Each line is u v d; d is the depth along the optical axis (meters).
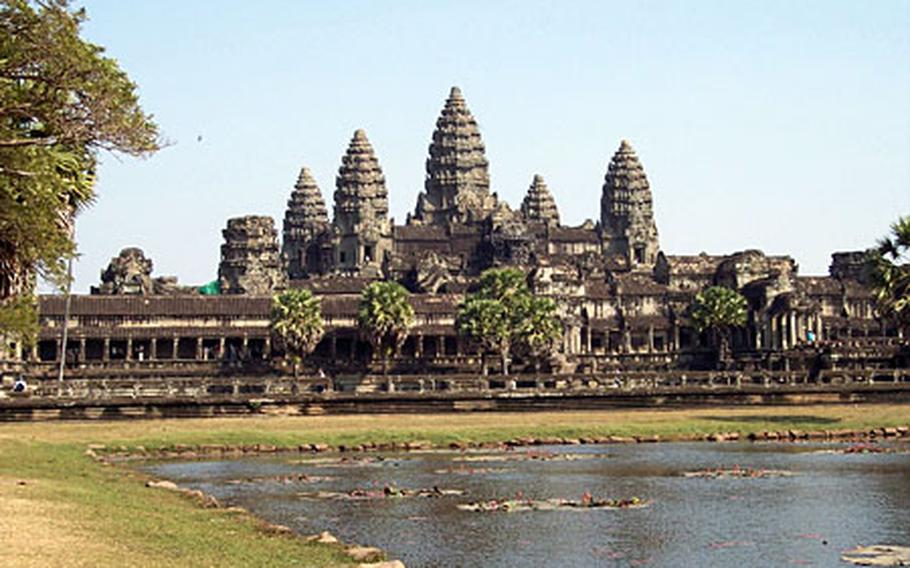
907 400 130.00
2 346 55.75
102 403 114.50
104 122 45.31
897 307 106.25
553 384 158.00
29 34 44.09
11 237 48.59
